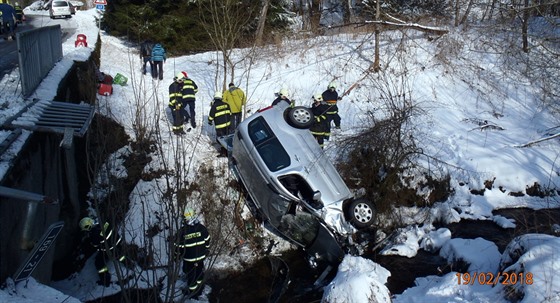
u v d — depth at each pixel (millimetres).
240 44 17641
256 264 8633
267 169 8414
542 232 9055
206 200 9289
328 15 25297
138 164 9641
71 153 8523
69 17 27953
